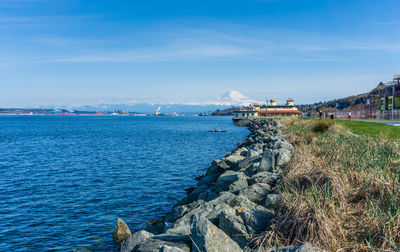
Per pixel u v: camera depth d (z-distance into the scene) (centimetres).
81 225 1230
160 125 12875
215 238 507
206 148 3988
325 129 2292
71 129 9394
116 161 2845
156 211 1394
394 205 568
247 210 656
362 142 1395
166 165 2627
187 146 4228
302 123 3338
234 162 1747
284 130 3180
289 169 959
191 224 544
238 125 11944
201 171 2356
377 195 657
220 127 10669
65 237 1118
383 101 6881
